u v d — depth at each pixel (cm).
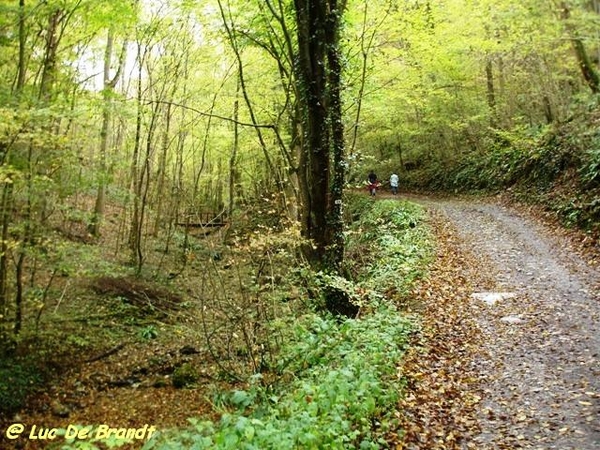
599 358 754
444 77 2562
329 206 1133
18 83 1102
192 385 1118
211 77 2117
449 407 667
